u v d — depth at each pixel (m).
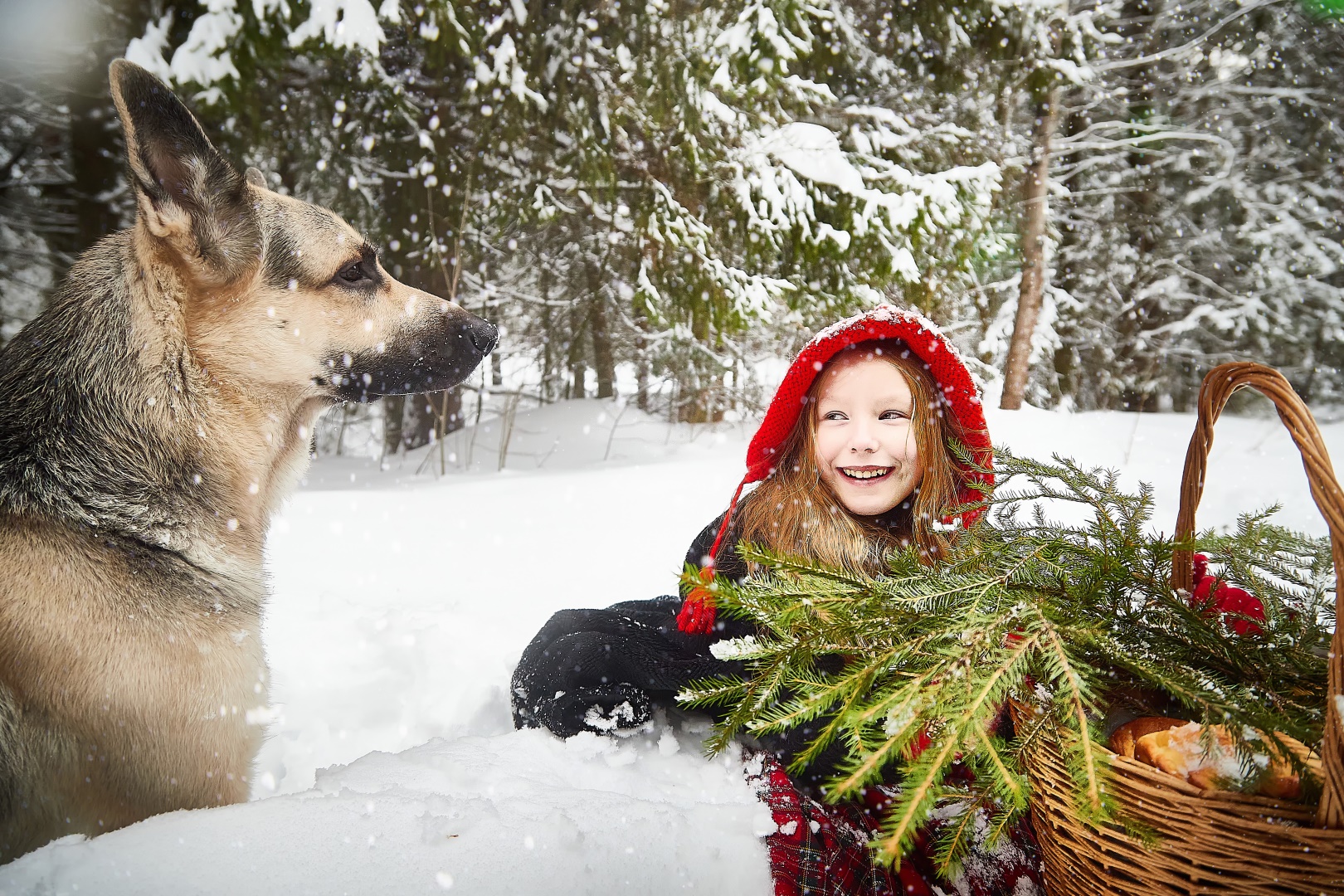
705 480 6.36
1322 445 1.01
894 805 0.97
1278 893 0.94
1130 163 13.53
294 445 2.24
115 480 1.70
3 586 1.50
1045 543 1.34
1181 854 0.98
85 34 6.61
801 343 11.34
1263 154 13.17
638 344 11.89
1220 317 12.97
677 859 1.33
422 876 1.19
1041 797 1.18
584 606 3.47
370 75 6.61
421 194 8.24
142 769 1.63
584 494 5.99
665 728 1.90
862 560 1.77
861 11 9.95
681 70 7.68
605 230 9.91
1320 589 1.36
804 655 1.26
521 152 8.46
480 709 2.47
